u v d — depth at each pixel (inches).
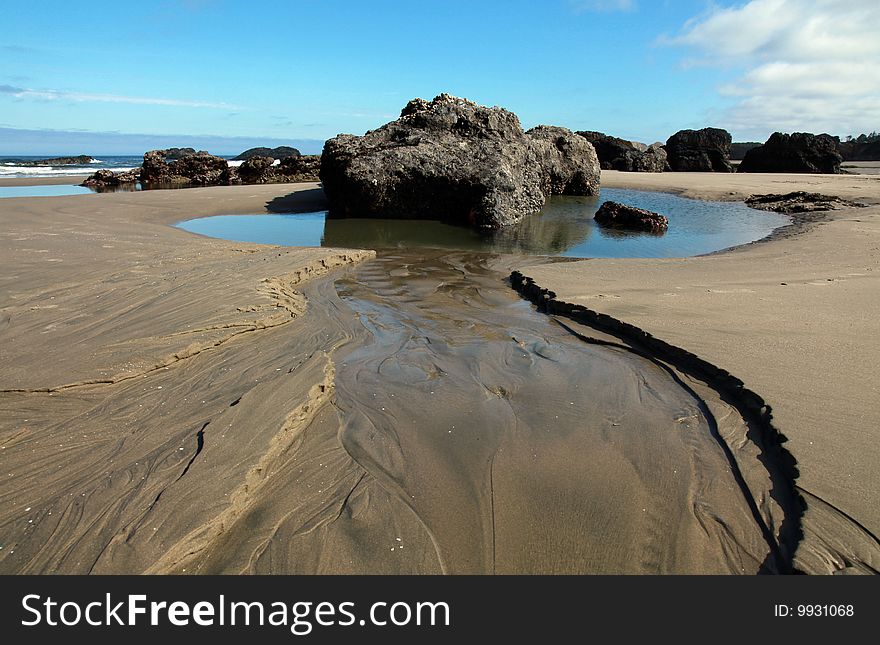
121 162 2470.5
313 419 171.8
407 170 570.9
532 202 639.1
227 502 126.4
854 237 442.0
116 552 113.0
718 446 155.9
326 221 578.6
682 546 120.3
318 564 115.3
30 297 270.8
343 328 251.1
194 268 332.8
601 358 216.1
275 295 284.4
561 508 132.4
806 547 114.5
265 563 115.5
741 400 175.3
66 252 380.5
